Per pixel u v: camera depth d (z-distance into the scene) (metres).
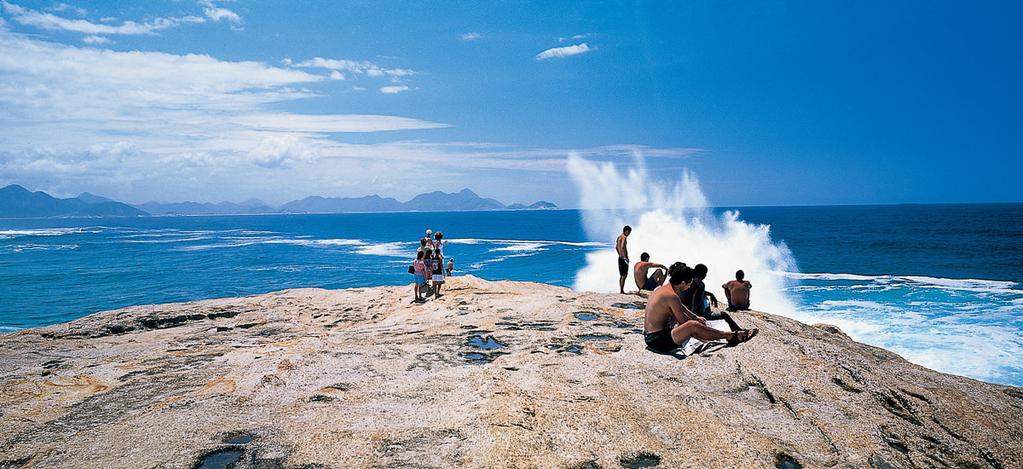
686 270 7.09
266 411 5.03
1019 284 35.56
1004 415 5.39
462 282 14.98
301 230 147.62
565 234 116.38
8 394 6.00
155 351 8.95
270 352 7.90
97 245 84.06
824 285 35.72
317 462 3.94
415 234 121.38
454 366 6.80
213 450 4.16
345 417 4.81
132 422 4.87
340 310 12.85
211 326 11.55
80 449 4.31
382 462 3.90
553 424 4.47
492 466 3.77
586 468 3.81
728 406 5.18
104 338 10.28
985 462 4.46
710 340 6.88
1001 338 20.84
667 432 4.45
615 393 5.26
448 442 4.20
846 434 4.65
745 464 3.97
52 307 31.56
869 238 78.56
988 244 65.75
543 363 6.39
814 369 6.05
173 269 50.12
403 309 12.45
